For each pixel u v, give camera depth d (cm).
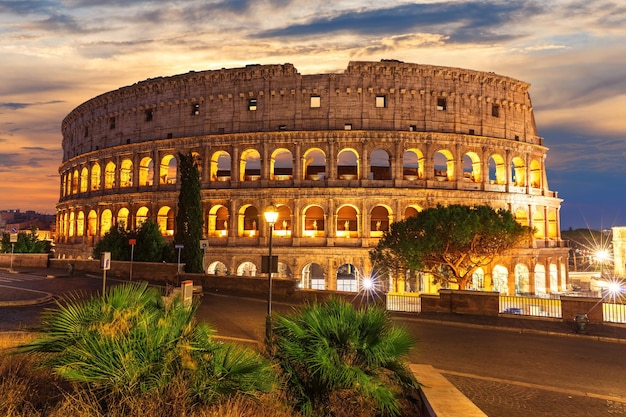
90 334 1063
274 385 1128
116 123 8300
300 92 7106
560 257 7962
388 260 5441
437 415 1070
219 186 7188
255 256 6881
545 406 1590
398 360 1312
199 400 991
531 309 4638
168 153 7588
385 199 6819
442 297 3791
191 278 5044
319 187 6844
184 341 1073
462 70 7269
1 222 19675
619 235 11788
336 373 1159
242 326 2978
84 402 923
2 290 4188
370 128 6975
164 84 7688
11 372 1172
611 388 1847
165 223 7675
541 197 7712
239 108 7262
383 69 7056
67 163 9538
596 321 3403
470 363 2228
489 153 7344
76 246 8656
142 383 959
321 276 8012
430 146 7006
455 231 4731
